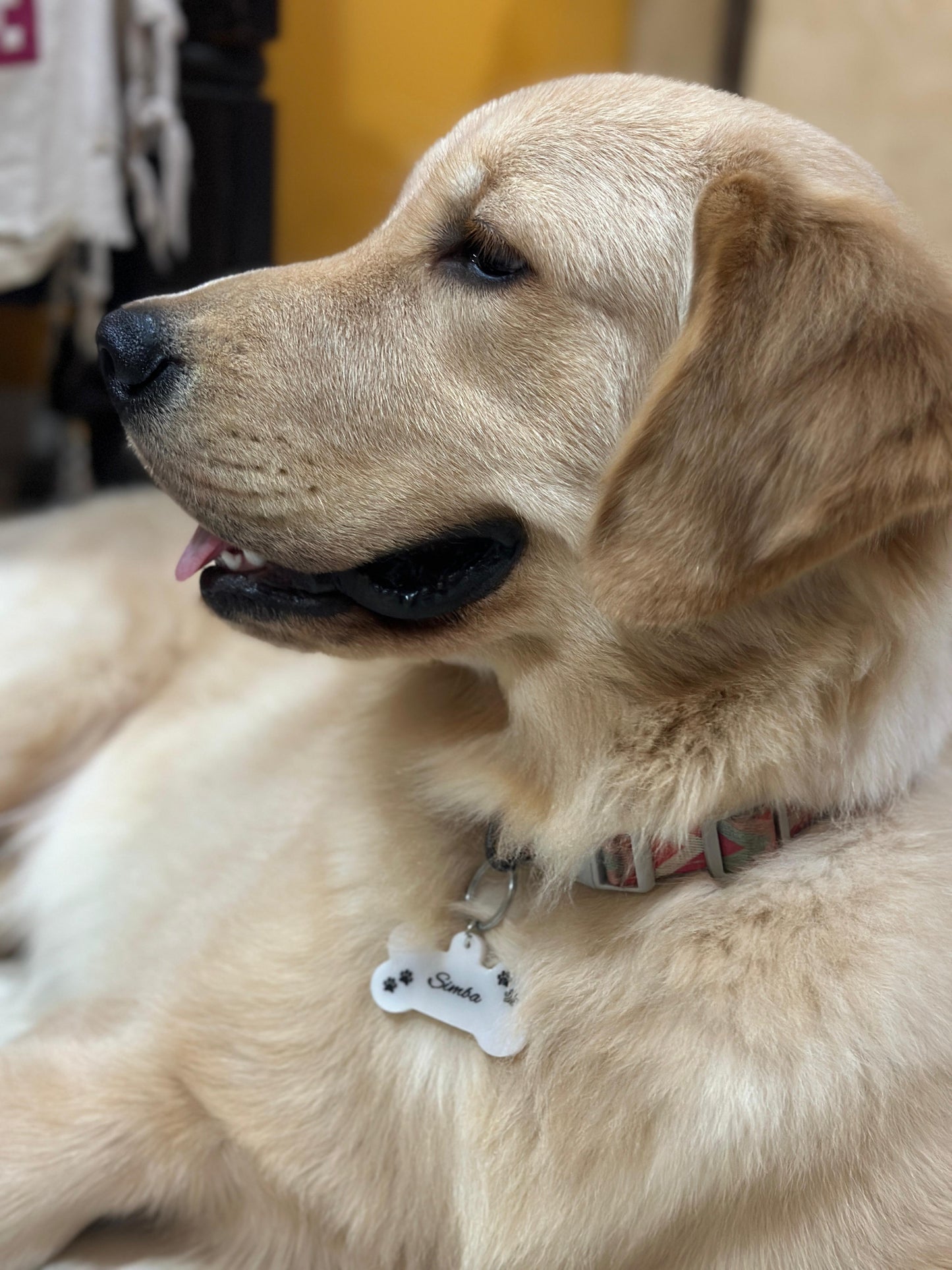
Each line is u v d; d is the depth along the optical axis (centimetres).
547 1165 33
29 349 133
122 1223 40
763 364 31
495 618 36
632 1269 33
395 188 120
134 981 46
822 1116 31
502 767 37
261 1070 37
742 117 36
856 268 31
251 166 98
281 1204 37
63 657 60
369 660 38
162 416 37
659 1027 33
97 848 57
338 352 37
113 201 87
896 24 119
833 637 33
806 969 32
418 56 117
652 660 34
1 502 102
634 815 34
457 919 36
